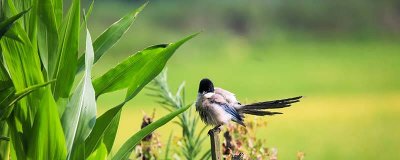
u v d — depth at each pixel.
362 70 62.53
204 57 68.12
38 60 6.90
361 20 81.19
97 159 6.97
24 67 6.93
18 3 7.18
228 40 73.19
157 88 8.35
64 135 6.85
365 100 45.16
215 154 6.99
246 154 7.70
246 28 76.00
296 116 37.69
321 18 80.44
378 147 30.61
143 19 70.62
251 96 49.47
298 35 78.50
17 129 7.05
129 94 7.21
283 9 79.12
